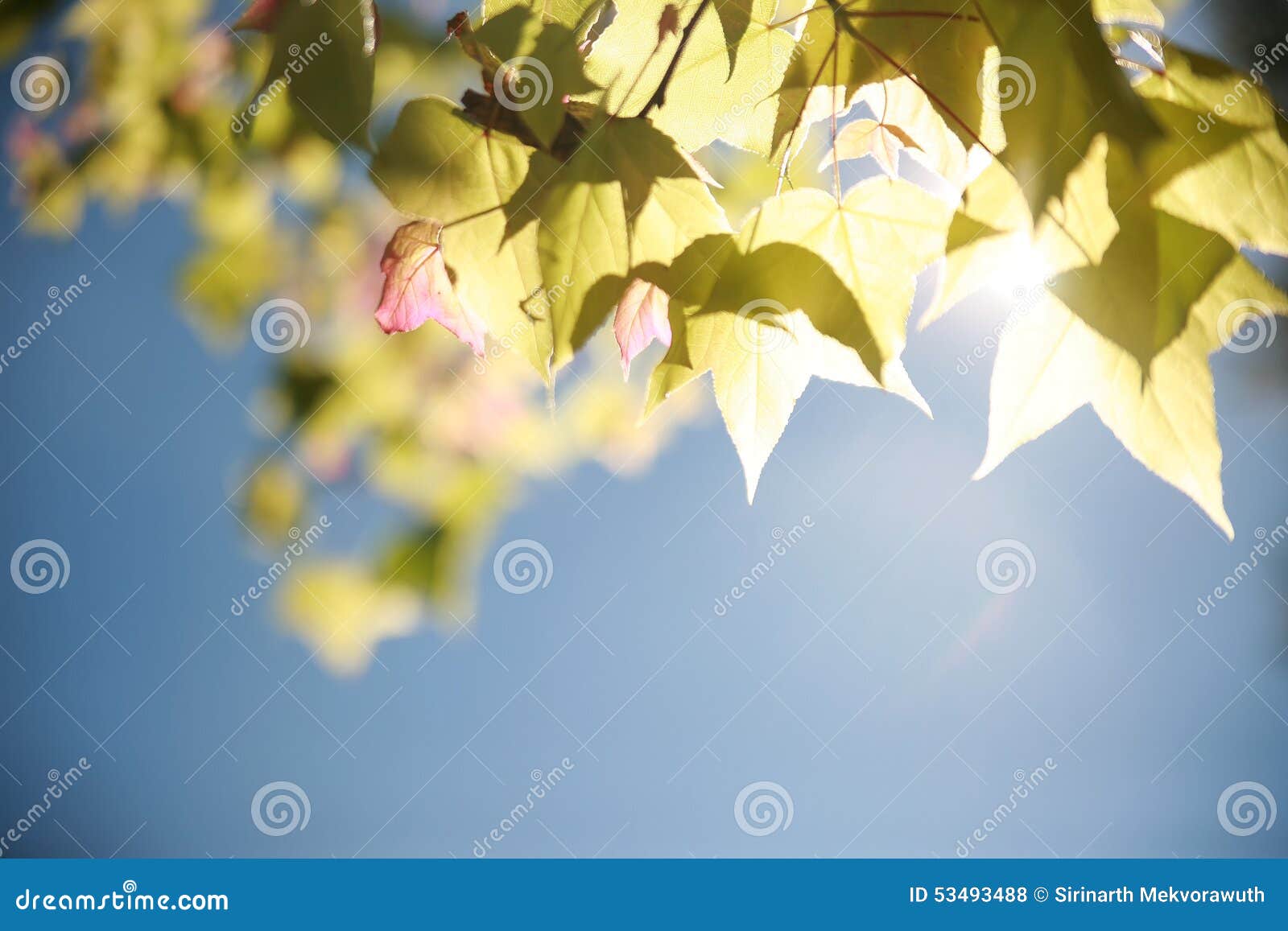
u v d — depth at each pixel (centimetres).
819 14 77
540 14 78
